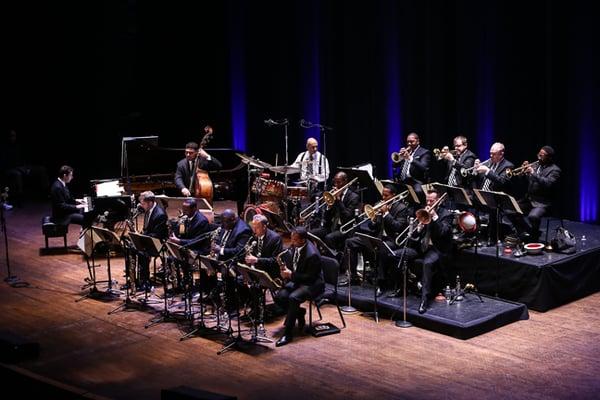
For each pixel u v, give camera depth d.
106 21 15.43
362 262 9.58
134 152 11.75
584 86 10.91
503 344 7.75
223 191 12.47
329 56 13.71
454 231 9.40
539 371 7.09
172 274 9.19
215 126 15.48
